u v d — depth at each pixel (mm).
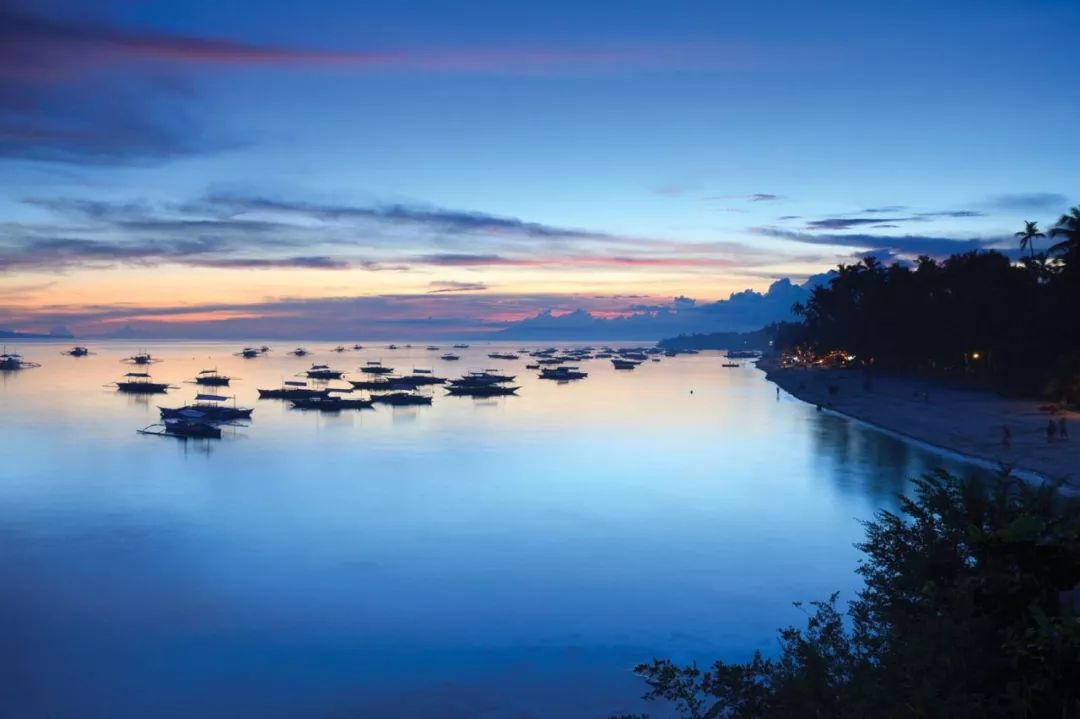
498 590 38219
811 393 141625
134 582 40094
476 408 133625
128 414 124125
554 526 50656
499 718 25969
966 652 9797
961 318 124500
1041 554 9633
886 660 11062
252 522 52906
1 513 56219
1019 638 9336
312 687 28375
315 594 38031
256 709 26906
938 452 73250
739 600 36438
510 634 32781
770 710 12516
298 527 51344
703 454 79500
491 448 86688
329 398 141250
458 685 28328
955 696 9133
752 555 43500
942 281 139125
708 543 46031
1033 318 105562
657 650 31062
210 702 27406
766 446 83562
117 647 31938
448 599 37062
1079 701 8203
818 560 42438
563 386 187000
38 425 109500
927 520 15000
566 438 94500
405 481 67062
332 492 62688
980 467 63406
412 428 106188
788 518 51812
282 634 33125
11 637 32969
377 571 41500
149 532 50531
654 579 39562
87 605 36781
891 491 59344
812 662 12031
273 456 82000
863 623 15688
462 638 32469
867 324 155125
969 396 111250
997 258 133750
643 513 53906
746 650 30922
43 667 30172
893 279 152750
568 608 35719
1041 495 13625
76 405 139375
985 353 126875
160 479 69250
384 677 29062
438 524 51656
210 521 53344
